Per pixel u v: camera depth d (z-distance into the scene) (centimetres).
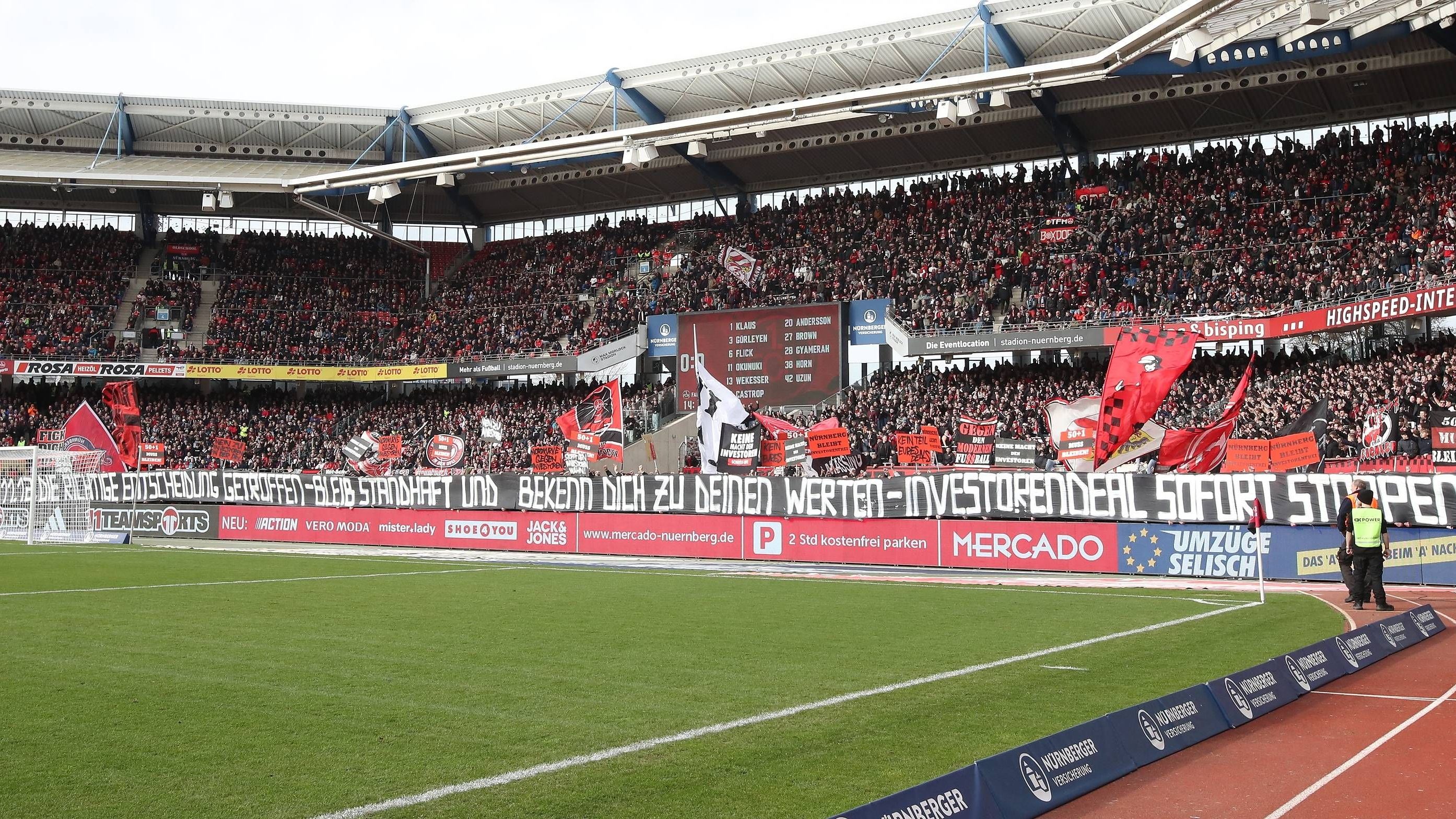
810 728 988
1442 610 1795
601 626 1661
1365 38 3144
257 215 6009
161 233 6022
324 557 3127
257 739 956
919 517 2772
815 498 2928
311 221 6069
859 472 3800
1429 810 770
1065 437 2770
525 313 5375
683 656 1384
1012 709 1060
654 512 3203
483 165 4738
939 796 693
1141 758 879
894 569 2709
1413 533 2177
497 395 5297
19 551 3312
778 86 4462
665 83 4597
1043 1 3803
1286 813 763
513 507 3456
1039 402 3753
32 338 5278
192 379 5544
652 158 4434
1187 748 934
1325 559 2259
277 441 5203
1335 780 841
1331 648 1266
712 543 3095
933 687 1172
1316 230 3828
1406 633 1472
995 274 4353
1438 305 3017
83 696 1136
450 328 5503
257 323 5566
